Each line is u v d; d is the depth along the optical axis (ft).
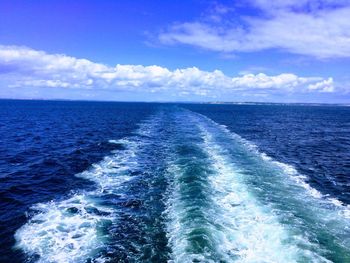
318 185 61.57
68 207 48.55
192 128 155.74
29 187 59.52
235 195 51.21
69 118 238.68
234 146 100.83
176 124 178.50
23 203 50.90
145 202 49.67
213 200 48.85
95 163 77.71
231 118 262.06
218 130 149.59
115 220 43.24
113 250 35.35
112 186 58.59
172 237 37.40
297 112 443.73
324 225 40.37
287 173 68.95
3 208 48.83
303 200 50.24
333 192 57.36
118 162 78.18
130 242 37.06
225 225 39.81
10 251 35.42
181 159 78.59
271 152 97.40
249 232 37.83
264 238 36.35
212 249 33.91
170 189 55.72
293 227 39.24
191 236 36.81
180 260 32.19
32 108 426.92
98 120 217.77
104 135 133.08
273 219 41.63
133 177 64.18
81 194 54.54
